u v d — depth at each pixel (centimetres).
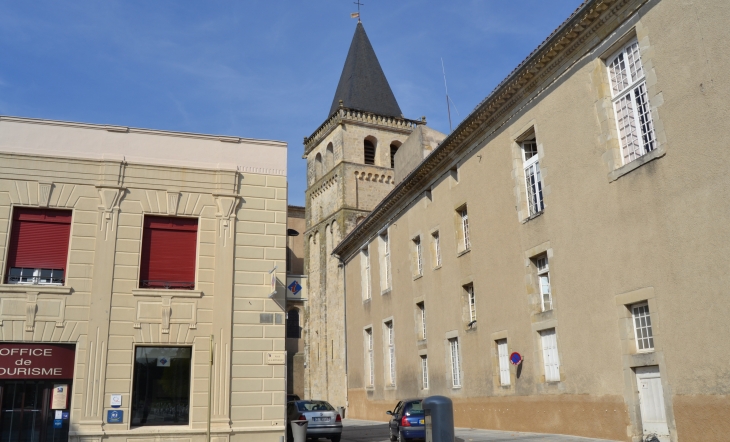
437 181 2761
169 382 1653
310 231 5631
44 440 1542
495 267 2252
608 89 1745
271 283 1772
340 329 4694
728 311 1334
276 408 1695
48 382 1576
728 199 1348
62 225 1670
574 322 1808
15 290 1581
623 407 1606
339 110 5453
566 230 1866
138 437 1578
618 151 1702
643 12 1603
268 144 1878
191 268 1738
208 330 1692
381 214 3378
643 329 1592
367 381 3609
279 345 1742
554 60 1923
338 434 2162
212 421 1636
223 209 1773
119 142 1745
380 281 3447
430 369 2748
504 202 2214
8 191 1639
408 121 5703
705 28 1427
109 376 1597
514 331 2111
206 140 1820
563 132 1900
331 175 5438
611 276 1672
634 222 1605
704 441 1364
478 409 2323
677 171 1482
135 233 1700
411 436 1938
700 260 1409
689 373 1416
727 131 1358
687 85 1463
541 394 1948
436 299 2720
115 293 1647
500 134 2255
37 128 1694
